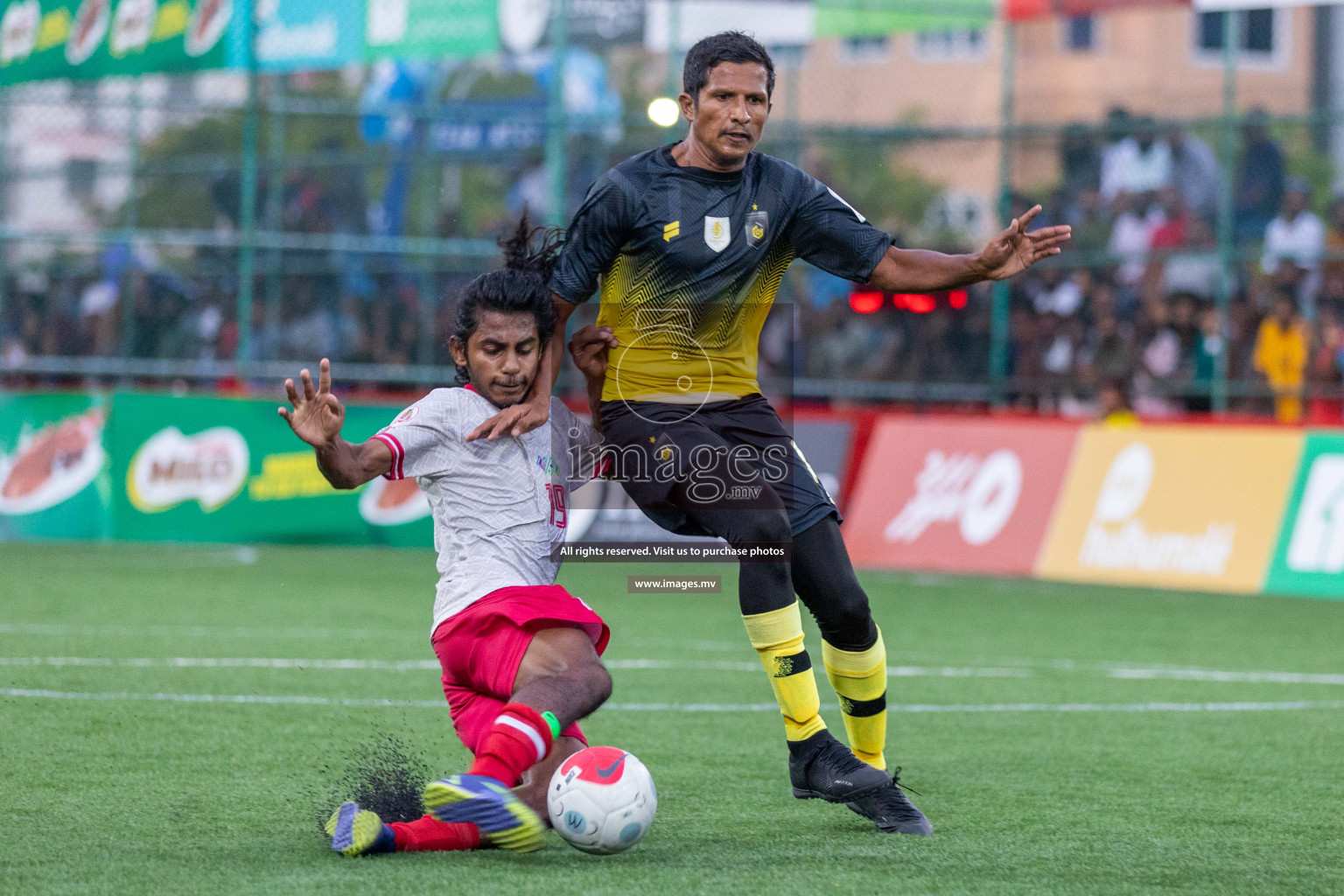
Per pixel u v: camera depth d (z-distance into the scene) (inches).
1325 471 1352.1
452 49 1630.2
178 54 1648.6
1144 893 404.5
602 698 438.6
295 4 1636.3
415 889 387.9
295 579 1305.4
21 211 2170.3
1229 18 1628.9
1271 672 911.0
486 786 414.0
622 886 396.2
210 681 778.2
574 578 1413.6
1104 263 1733.5
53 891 384.2
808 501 504.7
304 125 2468.0
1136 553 1433.3
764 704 754.2
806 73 2299.5
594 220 502.9
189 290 1925.4
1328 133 2036.2
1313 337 1631.4
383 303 1866.4
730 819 501.0
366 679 802.2
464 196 2269.9
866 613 506.0
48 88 1924.2
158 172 2133.4
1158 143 1769.2
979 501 1553.9
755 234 507.8
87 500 1592.0
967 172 2113.7
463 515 453.1
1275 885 418.0
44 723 644.7
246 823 472.1
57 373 1706.4
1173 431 1450.5
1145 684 853.2
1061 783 574.9
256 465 1616.6
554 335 499.5
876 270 516.4
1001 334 1766.7
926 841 469.1
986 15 1700.3
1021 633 1082.1
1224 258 1606.8
